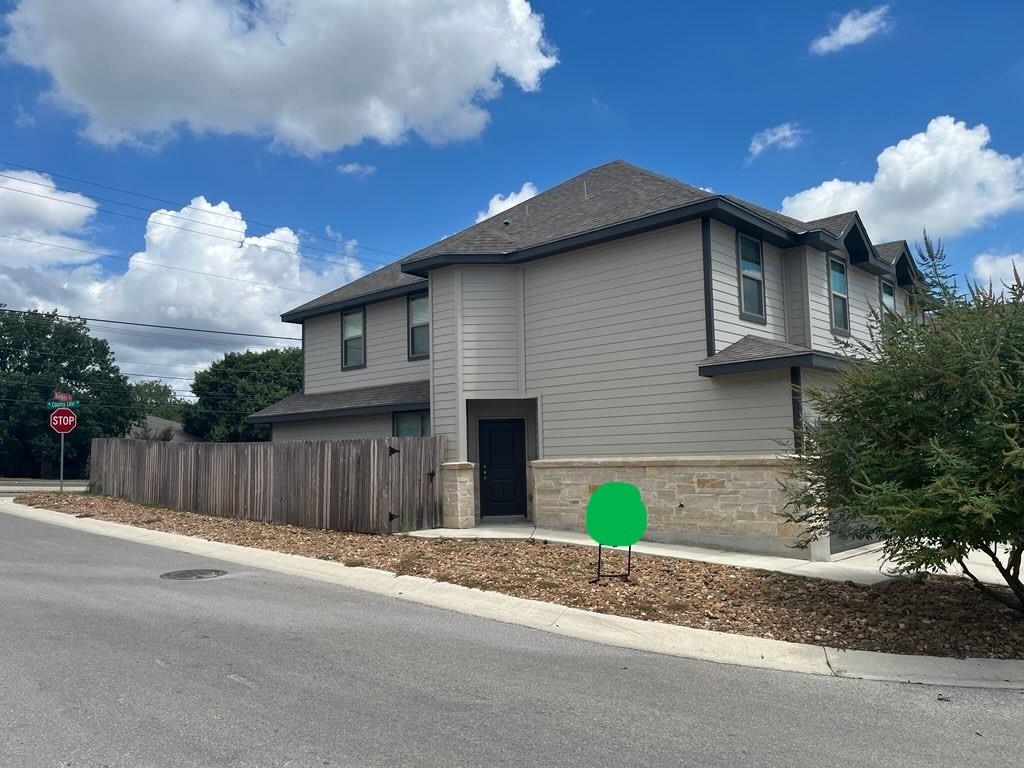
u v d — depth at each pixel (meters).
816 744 4.43
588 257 14.30
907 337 7.59
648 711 4.96
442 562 10.26
